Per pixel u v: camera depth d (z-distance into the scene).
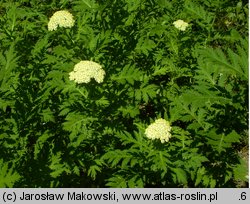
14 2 1.53
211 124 0.96
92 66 0.95
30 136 1.05
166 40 1.29
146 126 1.00
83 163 1.01
